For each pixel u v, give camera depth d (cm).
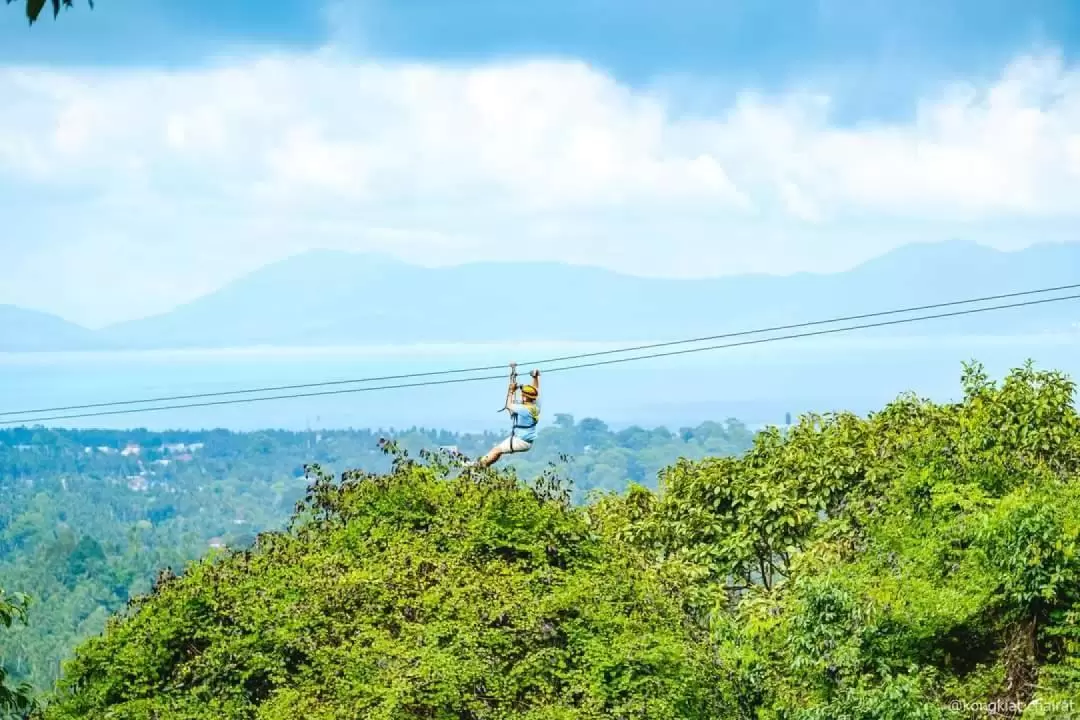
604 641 4191
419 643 4066
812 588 4772
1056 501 4988
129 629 4338
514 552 4675
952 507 5291
